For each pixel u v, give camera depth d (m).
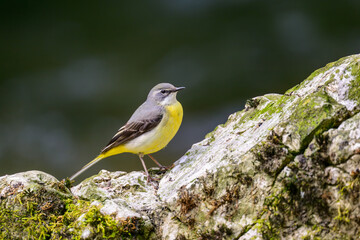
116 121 15.38
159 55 16.86
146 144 8.57
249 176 5.54
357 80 5.43
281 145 5.43
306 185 5.21
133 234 5.75
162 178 7.27
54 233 5.63
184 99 15.60
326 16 16.44
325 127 5.29
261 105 7.06
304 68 15.40
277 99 7.00
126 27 17.86
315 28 16.14
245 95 15.39
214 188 5.72
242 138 6.47
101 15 18.36
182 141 14.72
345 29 16.00
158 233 5.89
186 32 17.34
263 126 6.29
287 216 5.28
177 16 17.91
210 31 17.11
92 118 15.51
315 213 5.19
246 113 7.21
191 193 5.81
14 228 5.68
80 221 5.62
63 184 6.20
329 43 15.74
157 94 8.68
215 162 6.17
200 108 15.38
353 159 5.01
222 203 5.65
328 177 5.15
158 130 8.52
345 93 5.45
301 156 5.29
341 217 5.08
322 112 5.33
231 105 15.29
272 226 5.32
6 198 5.80
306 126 5.34
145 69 16.58
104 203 6.04
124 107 15.71
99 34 17.88
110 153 8.93
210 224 5.68
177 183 6.61
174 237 5.80
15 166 14.32
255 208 5.46
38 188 5.87
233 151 6.13
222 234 5.57
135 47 17.23
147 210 6.06
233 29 17.02
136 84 16.17
